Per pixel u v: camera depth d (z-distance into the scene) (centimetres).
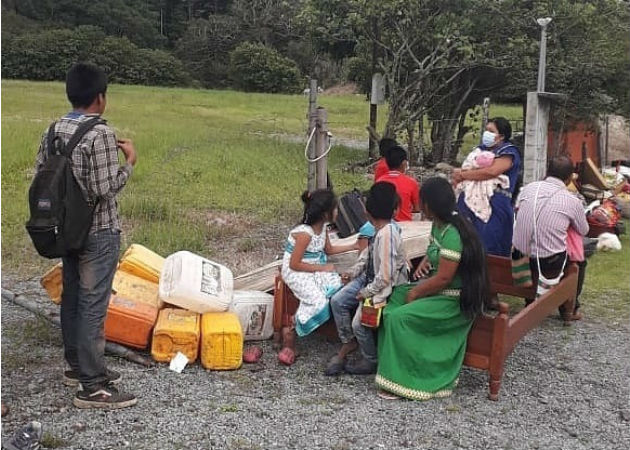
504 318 470
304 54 5828
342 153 1862
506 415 459
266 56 5528
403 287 494
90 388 430
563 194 613
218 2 7056
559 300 604
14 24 5716
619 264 872
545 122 861
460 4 1512
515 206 736
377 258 486
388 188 495
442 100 1684
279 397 466
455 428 435
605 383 520
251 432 412
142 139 1720
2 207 973
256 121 2617
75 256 429
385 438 415
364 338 502
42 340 539
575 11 1477
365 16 1501
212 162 1501
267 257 832
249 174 1401
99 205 420
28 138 1536
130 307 514
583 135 1614
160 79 5472
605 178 1198
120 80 5303
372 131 1652
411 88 1595
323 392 480
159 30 6844
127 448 384
